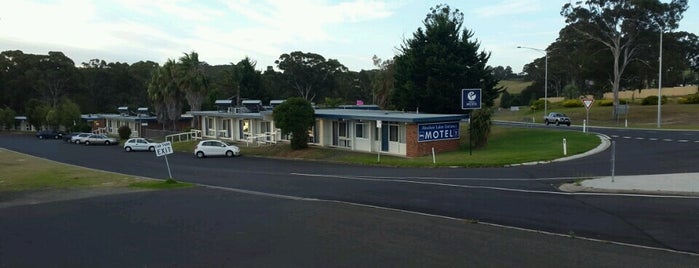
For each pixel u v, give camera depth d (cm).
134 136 6862
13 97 10806
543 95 11569
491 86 4794
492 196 1539
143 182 2153
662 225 1112
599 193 1527
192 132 5569
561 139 3391
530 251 936
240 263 896
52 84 11038
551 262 867
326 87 11550
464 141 3700
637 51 6206
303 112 3809
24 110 10719
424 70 4628
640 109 6444
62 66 11156
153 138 6125
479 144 3397
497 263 867
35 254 982
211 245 1023
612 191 1538
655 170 1969
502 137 3897
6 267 902
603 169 2072
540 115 7162
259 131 4734
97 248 1018
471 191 1652
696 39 9181
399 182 1959
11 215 1397
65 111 8044
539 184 1756
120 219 1308
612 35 6150
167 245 1030
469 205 1405
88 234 1142
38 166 3152
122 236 1116
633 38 6044
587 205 1349
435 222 1199
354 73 11675
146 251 988
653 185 1570
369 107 5822
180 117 6531
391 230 1124
